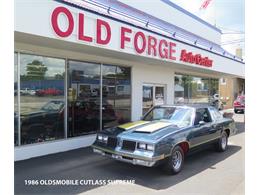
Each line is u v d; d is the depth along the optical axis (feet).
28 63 23.27
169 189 16.78
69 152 25.72
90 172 19.84
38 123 24.31
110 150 19.44
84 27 20.95
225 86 92.63
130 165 21.70
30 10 17.31
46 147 24.54
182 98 45.37
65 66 26.35
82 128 28.50
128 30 25.18
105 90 31.14
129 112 34.81
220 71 46.16
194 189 16.81
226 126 27.66
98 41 22.17
